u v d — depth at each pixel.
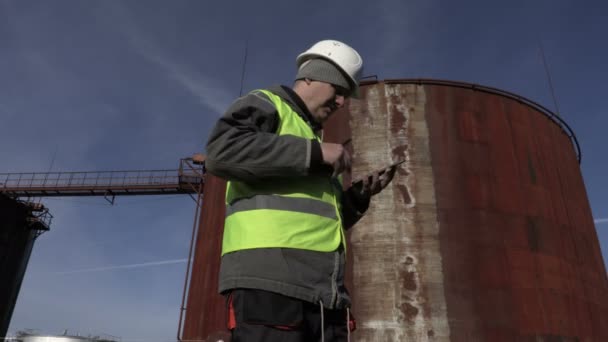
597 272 19.70
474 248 15.59
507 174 17.69
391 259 15.41
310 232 1.86
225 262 1.88
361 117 18.27
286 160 1.78
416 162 17.00
